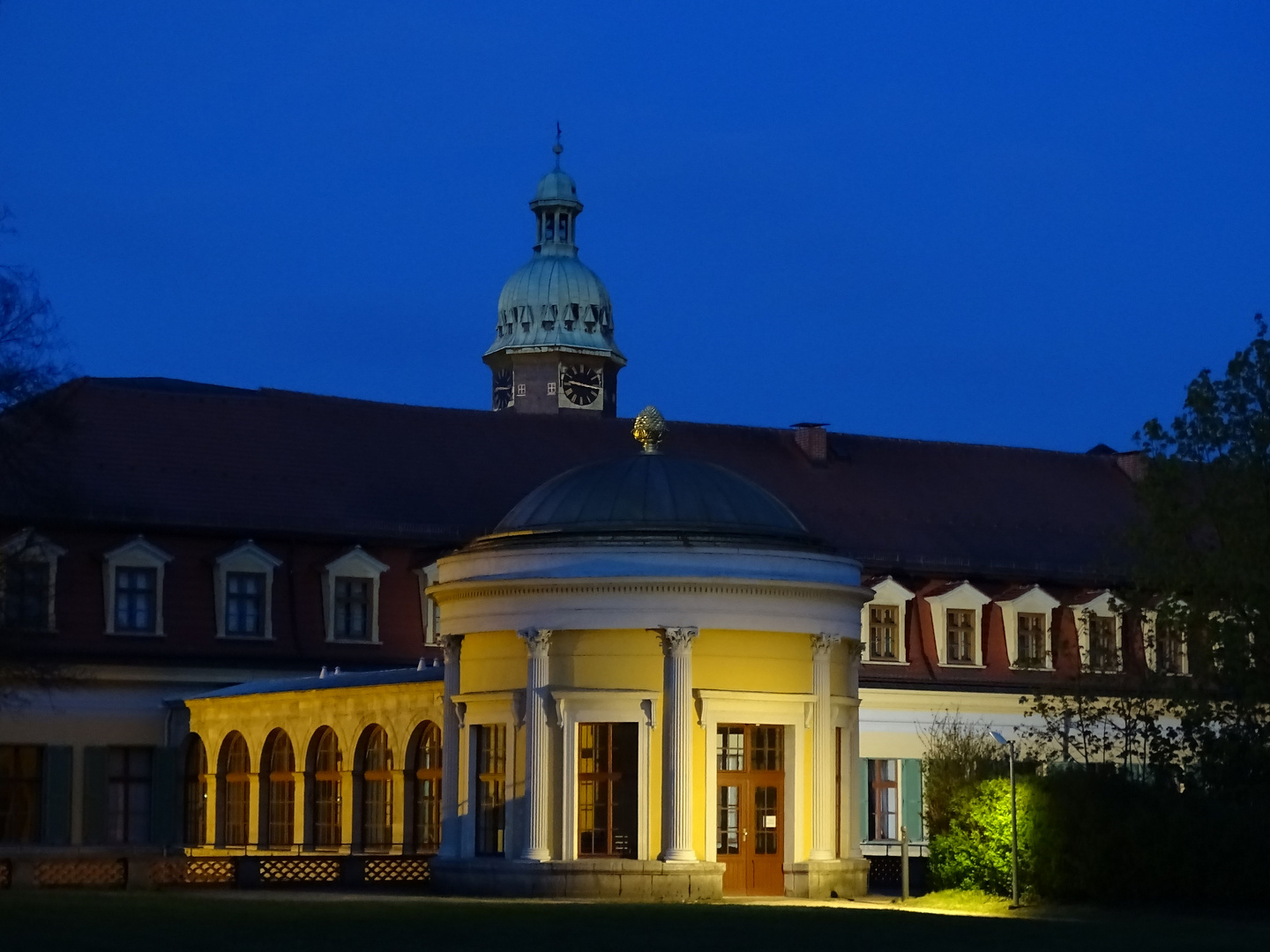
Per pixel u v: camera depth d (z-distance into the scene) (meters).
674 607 49.34
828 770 50.88
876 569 79.50
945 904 50.16
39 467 65.31
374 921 37.66
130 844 67.31
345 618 72.00
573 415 82.38
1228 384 55.34
